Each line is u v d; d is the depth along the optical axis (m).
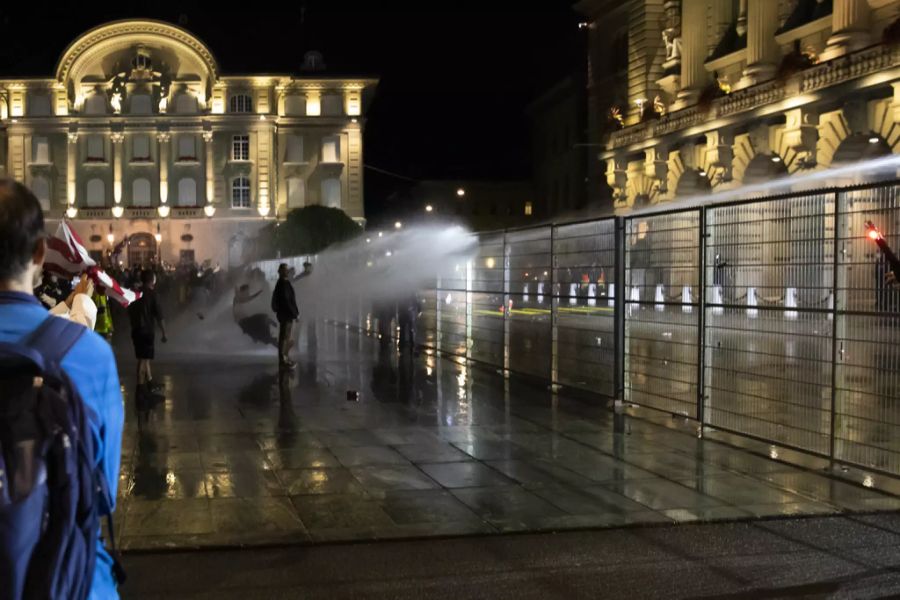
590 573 5.77
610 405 12.21
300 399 12.93
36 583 1.99
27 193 2.30
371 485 7.92
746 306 9.59
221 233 71.31
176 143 71.25
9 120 70.00
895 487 7.85
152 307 13.66
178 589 5.45
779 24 36.94
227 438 10.01
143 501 7.36
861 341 8.17
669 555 6.12
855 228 8.11
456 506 7.25
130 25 69.56
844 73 30.38
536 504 7.32
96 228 70.69
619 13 50.47
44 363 2.10
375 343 22.83
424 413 11.75
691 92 42.88
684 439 10.02
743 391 9.74
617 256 11.97
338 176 72.69
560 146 77.00
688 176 43.34
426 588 5.50
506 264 16.03
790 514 7.05
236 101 71.62
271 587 5.51
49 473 2.05
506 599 5.34
